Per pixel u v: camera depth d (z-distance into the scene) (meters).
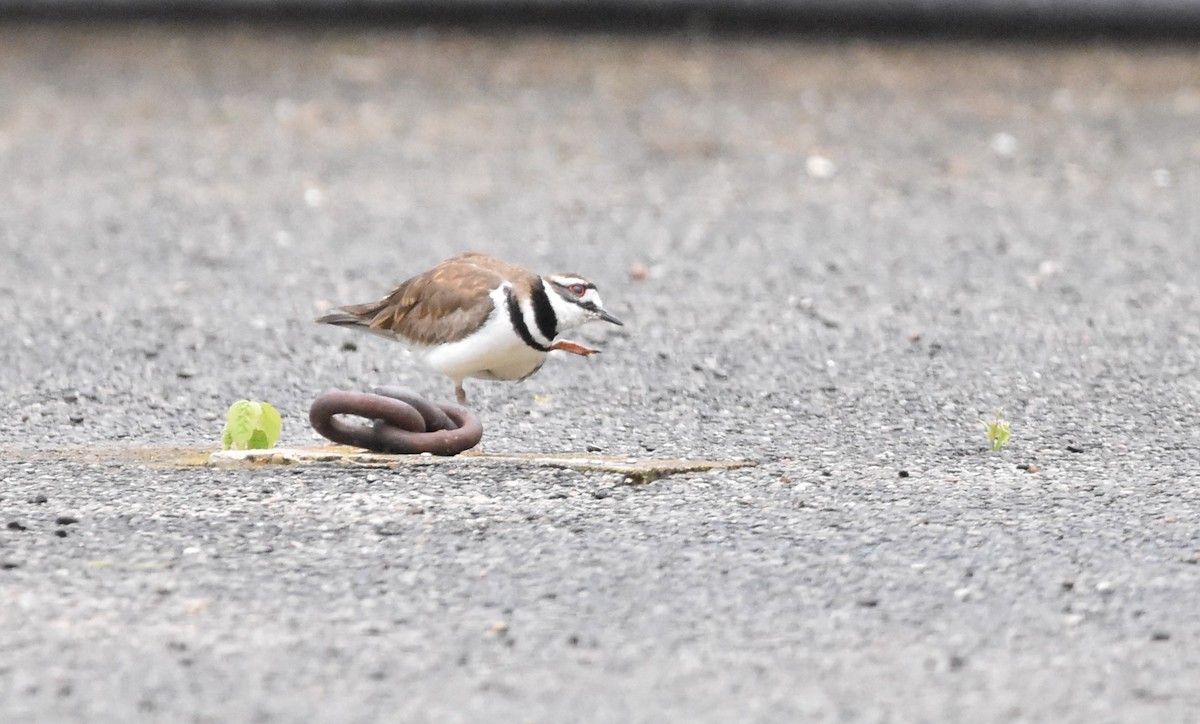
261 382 13.12
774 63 29.52
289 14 31.42
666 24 31.36
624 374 13.38
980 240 18.80
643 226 19.66
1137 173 22.59
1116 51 30.33
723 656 7.23
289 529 8.95
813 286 16.66
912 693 6.84
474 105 26.70
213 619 7.59
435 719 6.55
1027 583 8.13
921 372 13.36
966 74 28.83
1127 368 13.42
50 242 18.47
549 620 7.63
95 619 7.55
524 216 20.17
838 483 10.09
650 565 8.40
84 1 31.36
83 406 12.41
